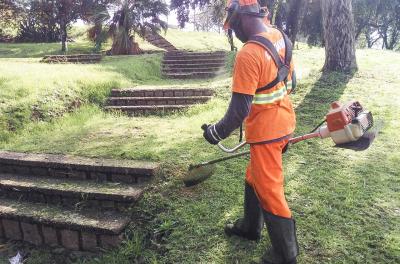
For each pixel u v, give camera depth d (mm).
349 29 8039
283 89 2551
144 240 3504
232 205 3559
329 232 3068
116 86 8797
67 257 3646
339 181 3811
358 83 7250
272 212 2547
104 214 3811
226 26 2605
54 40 21797
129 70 11141
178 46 19844
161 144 4988
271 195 2531
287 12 16219
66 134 5844
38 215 3836
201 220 3414
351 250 2863
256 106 2488
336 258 2799
